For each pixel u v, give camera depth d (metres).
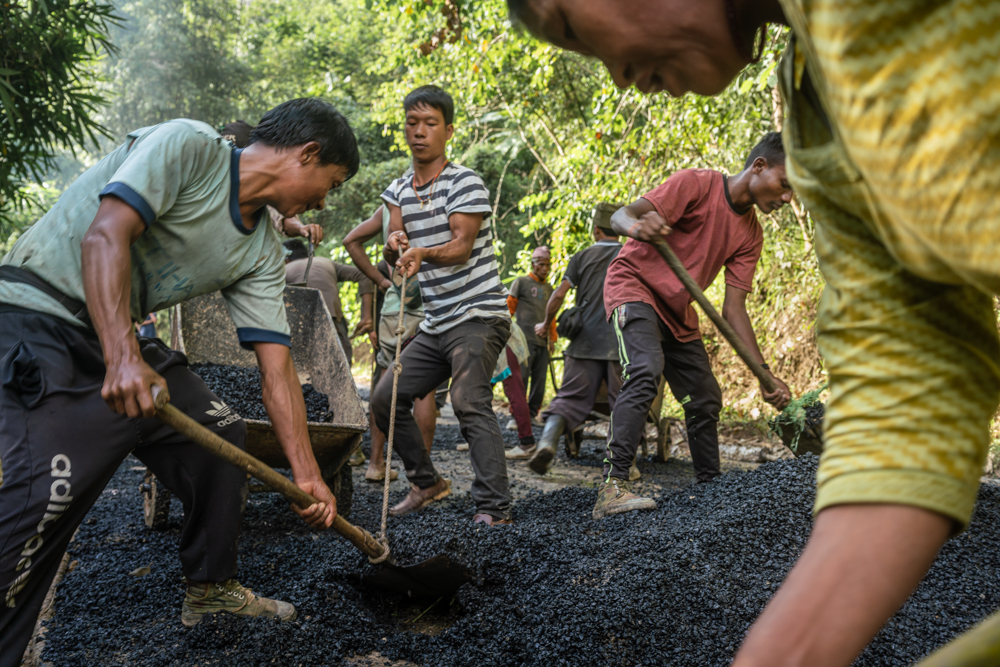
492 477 3.84
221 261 2.33
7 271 2.01
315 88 14.02
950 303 0.85
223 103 21.73
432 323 4.04
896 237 0.76
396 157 21.08
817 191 0.89
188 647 2.36
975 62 0.60
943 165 0.63
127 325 1.87
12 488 1.84
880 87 0.64
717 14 0.88
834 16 0.65
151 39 20.75
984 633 0.62
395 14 10.30
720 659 2.23
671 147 8.77
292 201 2.38
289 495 2.28
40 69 6.00
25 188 7.21
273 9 24.22
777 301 7.80
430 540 2.85
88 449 1.96
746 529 3.07
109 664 2.29
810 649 0.77
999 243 0.62
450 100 4.05
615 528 3.40
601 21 0.91
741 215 4.07
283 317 2.57
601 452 6.89
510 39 9.06
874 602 0.77
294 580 2.98
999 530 3.23
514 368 6.43
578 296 5.41
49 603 2.75
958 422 0.82
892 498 0.79
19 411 1.89
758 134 8.45
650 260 4.14
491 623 2.49
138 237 2.06
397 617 2.85
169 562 3.25
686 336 4.27
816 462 3.65
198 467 2.41
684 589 2.56
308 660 2.33
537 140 12.28
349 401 4.17
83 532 3.68
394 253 4.08
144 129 2.17
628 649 2.28
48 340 1.96
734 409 7.59
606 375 5.35
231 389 4.18
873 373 0.86
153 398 1.82
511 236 17.12
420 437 4.26
